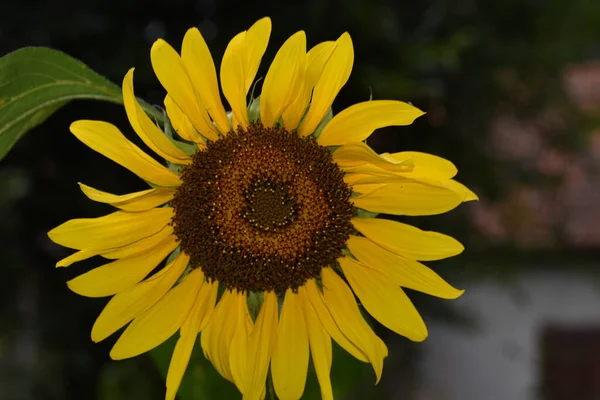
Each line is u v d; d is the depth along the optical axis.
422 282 0.71
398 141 1.26
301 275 0.72
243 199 0.71
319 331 0.72
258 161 0.71
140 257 0.71
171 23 1.21
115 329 0.70
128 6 1.15
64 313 1.30
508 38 1.31
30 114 0.71
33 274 1.30
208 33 1.21
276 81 0.68
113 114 1.20
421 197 0.70
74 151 1.22
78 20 1.11
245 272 0.72
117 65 1.13
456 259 1.35
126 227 0.70
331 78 0.68
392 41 1.13
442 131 1.31
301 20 1.13
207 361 0.76
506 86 1.36
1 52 1.11
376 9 1.15
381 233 0.71
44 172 1.24
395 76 1.13
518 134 1.48
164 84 0.68
